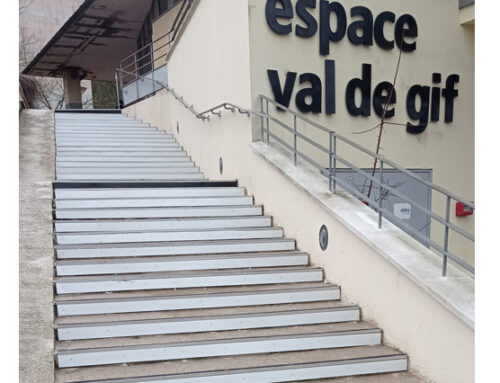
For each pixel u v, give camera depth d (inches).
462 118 256.2
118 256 159.6
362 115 228.7
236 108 225.6
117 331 121.5
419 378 117.6
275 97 209.0
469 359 104.0
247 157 219.5
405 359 121.7
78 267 146.1
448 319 109.4
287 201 186.1
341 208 153.9
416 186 244.1
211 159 270.7
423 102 243.9
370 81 229.6
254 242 175.2
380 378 117.4
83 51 673.0
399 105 239.0
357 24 224.8
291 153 211.0
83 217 181.3
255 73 205.6
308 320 136.6
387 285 130.0
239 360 117.2
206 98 274.8
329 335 127.4
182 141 336.5
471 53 255.9
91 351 110.8
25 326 114.1
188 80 315.3
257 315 131.8
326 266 160.9
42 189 195.9
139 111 447.5
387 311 130.4
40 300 125.2
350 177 227.1
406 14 237.8
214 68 257.0
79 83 773.9
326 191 167.0
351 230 143.0
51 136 313.6
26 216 170.2
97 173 264.4
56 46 650.2
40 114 391.9
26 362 103.3
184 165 299.0
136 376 105.2
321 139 219.5
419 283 115.3
